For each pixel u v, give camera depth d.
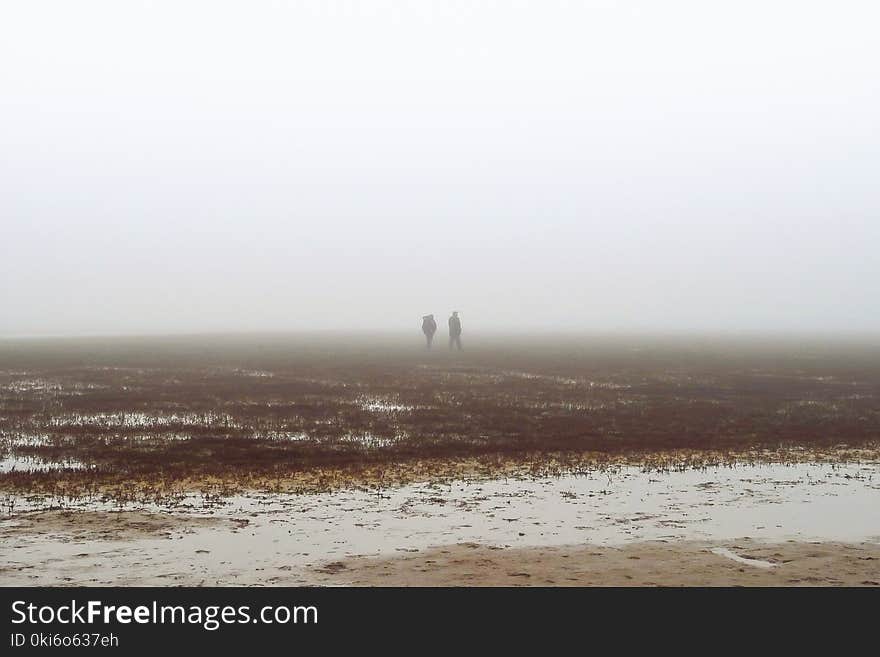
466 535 12.13
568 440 21.75
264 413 27.41
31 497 14.59
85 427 23.72
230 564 10.70
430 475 16.94
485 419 25.94
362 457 18.95
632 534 12.23
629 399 32.06
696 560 10.85
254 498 14.66
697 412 27.80
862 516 13.46
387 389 36.31
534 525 12.77
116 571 10.41
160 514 13.38
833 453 19.91
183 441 21.22
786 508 14.05
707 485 16.06
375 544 11.63
